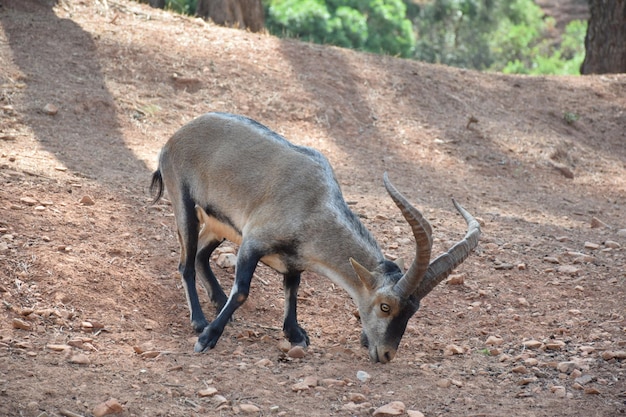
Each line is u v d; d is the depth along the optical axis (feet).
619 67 60.75
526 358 20.42
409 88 46.75
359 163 37.83
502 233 30.71
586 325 22.93
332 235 19.39
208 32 47.55
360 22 84.94
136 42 43.42
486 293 25.05
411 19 130.31
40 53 40.11
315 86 44.01
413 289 18.48
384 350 19.06
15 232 23.07
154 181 22.90
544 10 162.61
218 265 24.77
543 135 45.57
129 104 37.99
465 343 21.75
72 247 23.13
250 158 20.34
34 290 20.47
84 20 44.88
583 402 17.74
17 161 29.14
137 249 24.32
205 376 17.72
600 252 29.40
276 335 21.43
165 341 19.81
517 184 39.42
